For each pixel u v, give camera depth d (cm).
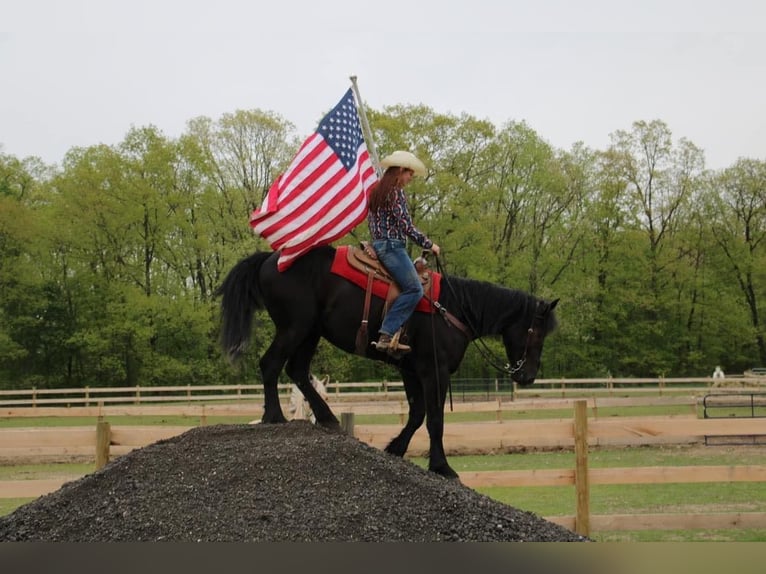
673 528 715
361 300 712
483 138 3844
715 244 4809
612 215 4509
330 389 3784
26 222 4041
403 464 647
